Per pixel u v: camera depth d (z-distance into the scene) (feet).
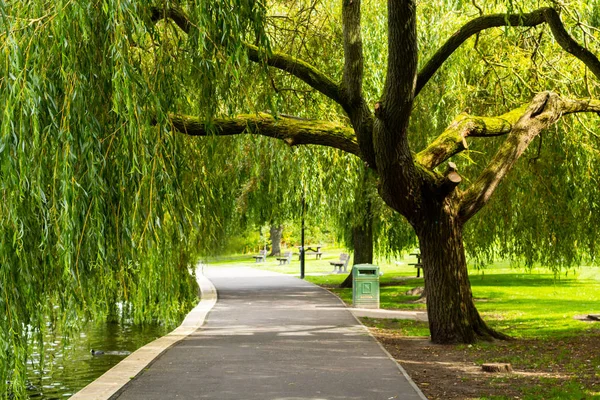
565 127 51.29
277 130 42.50
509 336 46.65
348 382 30.35
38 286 24.52
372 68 54.29
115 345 48.11
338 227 90.94
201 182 33.17
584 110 46.98
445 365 36.70
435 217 44.04
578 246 56.59
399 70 36.76
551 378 32.53
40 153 23.65
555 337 47.26
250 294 84.02
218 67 28.96
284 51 46.88
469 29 40.88
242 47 27.89
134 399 26.76
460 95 53.67
